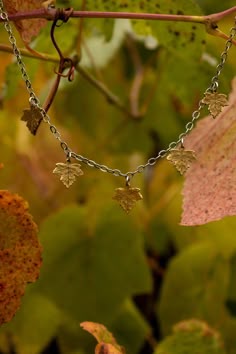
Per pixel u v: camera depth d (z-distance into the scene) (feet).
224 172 2.14
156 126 3.41
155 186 3.23
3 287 2.06
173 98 3.33
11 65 2.55
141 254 2.80
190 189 2.15
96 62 2.91
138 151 3.44
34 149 3.34
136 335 2.98
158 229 3.19
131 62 3.37
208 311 2.98
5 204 2.04
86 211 2.79
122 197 2.07
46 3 2.14
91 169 3.34
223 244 2.99
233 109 2.20
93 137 3.43
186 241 3.13
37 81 3.19
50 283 2.79
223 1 3.09
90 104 3.40
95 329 2.16
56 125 3.43
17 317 2.96
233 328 2.97
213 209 2.09
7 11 2.14
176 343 2.55
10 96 2.63
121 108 2.96
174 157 2.07
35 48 2.53
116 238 2.80
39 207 3.29
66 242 2.79
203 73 2.80
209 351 2.55
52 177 3.32
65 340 3.00
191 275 2.99
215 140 2.18
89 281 2.80
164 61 2.97
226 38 2.15
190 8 2.33
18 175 3.31
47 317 2.98
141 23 2.45
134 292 2.81
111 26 2.61
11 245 2.05
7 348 3.08
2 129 3.30
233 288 2.98
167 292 3.00
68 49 2.58
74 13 2.14
